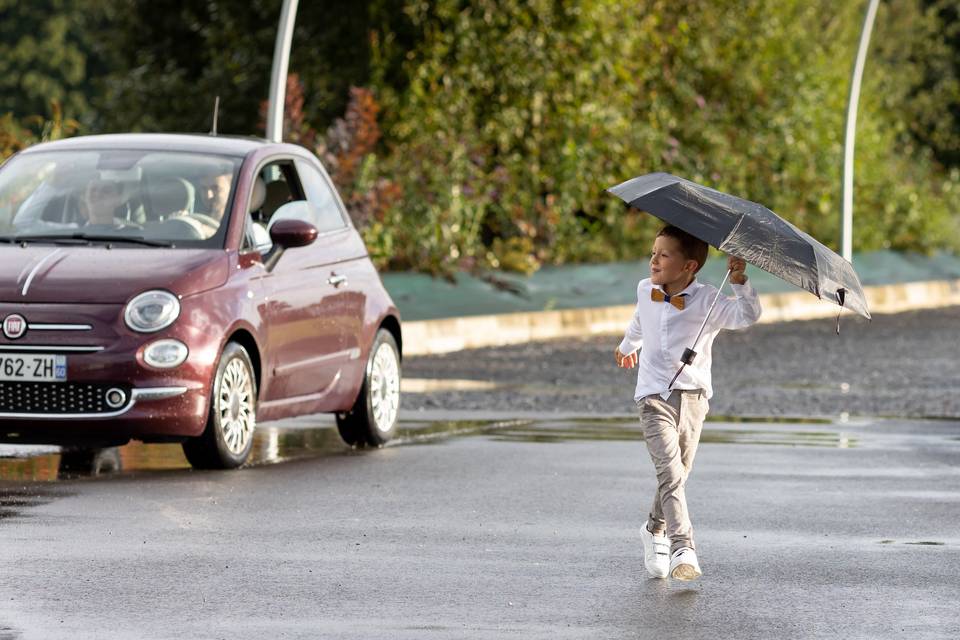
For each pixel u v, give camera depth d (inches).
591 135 3472.0
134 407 1138.0
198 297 1167.6
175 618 728.3
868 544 932.0
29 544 894.4
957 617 751.1
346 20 3408.0
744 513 1031.6
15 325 1136.8
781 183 3863.2
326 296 1300.4
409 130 3260.3
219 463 1184.8
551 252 3324.3
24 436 1161.4
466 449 1321.4
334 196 1387.8
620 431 1445.6
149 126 3634.4
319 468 1206.9
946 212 4202.8
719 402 1697.8
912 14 5083.7
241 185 1263.5
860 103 4210.1
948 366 2100.1
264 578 817.5
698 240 826.2
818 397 1747.0
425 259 2972.4
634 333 857.5
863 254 3949.3
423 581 815.7
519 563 864.9
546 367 2071.9
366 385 1343.5
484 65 3351.4
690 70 3865.7
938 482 1167.0
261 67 3499.0
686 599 783.7
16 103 6584.6
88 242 1214.3
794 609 764.6
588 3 3464.6
